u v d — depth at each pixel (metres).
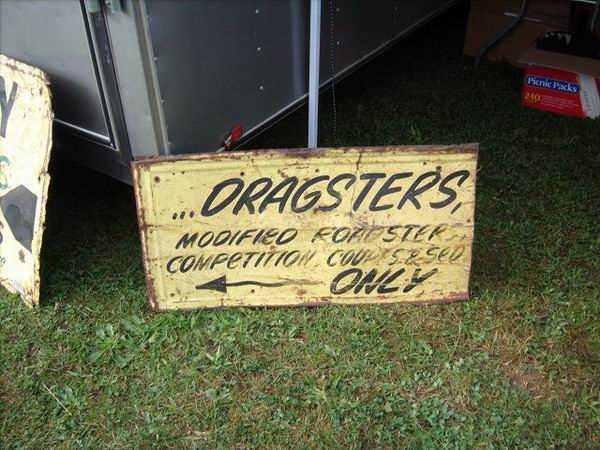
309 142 2.92
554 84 3.76
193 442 2.11
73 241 2.92
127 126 2.38
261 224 2.46
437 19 5.05
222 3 2.33
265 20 2.56
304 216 2.46
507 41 4.32
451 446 2.08
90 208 3.12
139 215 2.40
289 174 2.40
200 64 2.34
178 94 2.31
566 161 3.40
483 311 2.55
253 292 2.55
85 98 2.43
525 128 3.68
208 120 2.49
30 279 2.55
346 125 3.72
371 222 2.47
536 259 2.79
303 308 2.57
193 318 2.52
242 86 2.58
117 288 2.68
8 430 2.17
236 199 2.42
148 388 2.29
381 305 2.58
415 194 2.45
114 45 2.18
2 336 2.49
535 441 2.10
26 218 2.52
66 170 3.35
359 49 3.32
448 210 2.47
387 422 2.16
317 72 2.72
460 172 2.43
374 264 2.53
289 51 2.76
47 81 2.36
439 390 2.26
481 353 2.39
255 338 2.45
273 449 2.09
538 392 2.27
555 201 3.12
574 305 2.57
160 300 2.54
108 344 2.43
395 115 3.82
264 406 2.21
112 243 2.91
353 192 2.44
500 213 3.05
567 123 3.73
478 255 2.81
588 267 2.75
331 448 2.08
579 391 2.27
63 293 2.65
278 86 2.79
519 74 4.27
